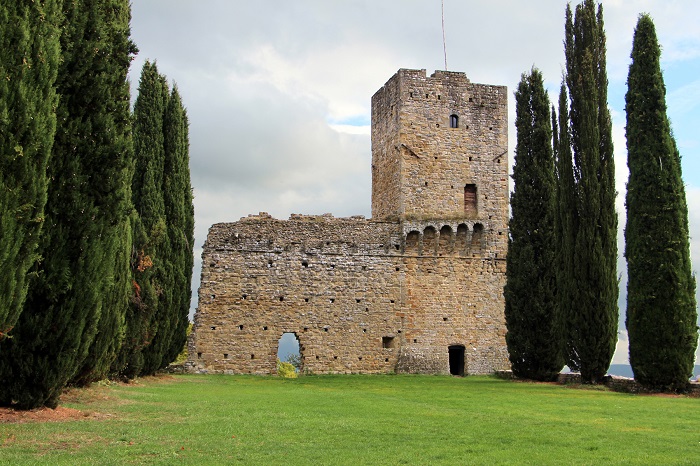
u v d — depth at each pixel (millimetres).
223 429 17922
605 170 34719
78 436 16203
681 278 30453
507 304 40156
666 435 17938
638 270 31156
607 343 33906
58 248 18734
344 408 23609
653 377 30500
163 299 35781
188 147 40500
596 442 16797
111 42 20703
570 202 35094
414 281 46438
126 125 20828
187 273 41000
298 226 45719
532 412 22969
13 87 16031
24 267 16375
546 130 40969
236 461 14070
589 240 34125
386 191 50031
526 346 38969
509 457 14867
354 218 47094
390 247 46500
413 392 31281
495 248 47812
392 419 20688
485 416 21734
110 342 24781
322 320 45000
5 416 18109
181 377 39344
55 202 18719
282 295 44750
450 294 46719
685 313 30391
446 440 16953
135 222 32625
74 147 19078
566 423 20125
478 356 46344
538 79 41750
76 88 19406
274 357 44062
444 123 48438
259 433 17516
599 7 36344
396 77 48969
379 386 35469
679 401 26938
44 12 17141
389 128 49906
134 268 32219
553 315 38906
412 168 47469
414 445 16219
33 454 14109
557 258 36562
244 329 44000
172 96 38156
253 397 27109
